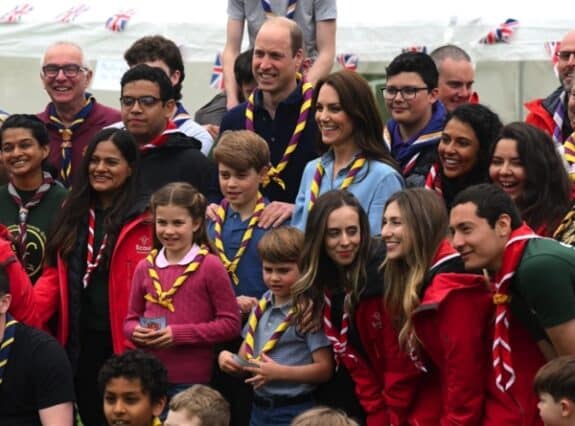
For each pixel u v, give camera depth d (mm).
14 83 30891
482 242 16297
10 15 29344
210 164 21250
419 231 17250
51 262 20469
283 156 21094
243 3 24672
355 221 18016
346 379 18562
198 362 19188
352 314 18047
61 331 20250
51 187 21406
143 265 19531
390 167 19484
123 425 18328
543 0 27562
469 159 18906
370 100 19656
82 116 23547
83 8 29281
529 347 16625
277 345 18828
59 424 18453
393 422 17656
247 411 19609
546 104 21422
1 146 21375
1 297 18281
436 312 16750
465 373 16625
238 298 19703
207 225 20344
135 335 19094
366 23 28125
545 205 17516
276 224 20062
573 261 16047
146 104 21203
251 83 23234
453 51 22609
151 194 20578
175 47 23641
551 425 15414
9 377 18500
